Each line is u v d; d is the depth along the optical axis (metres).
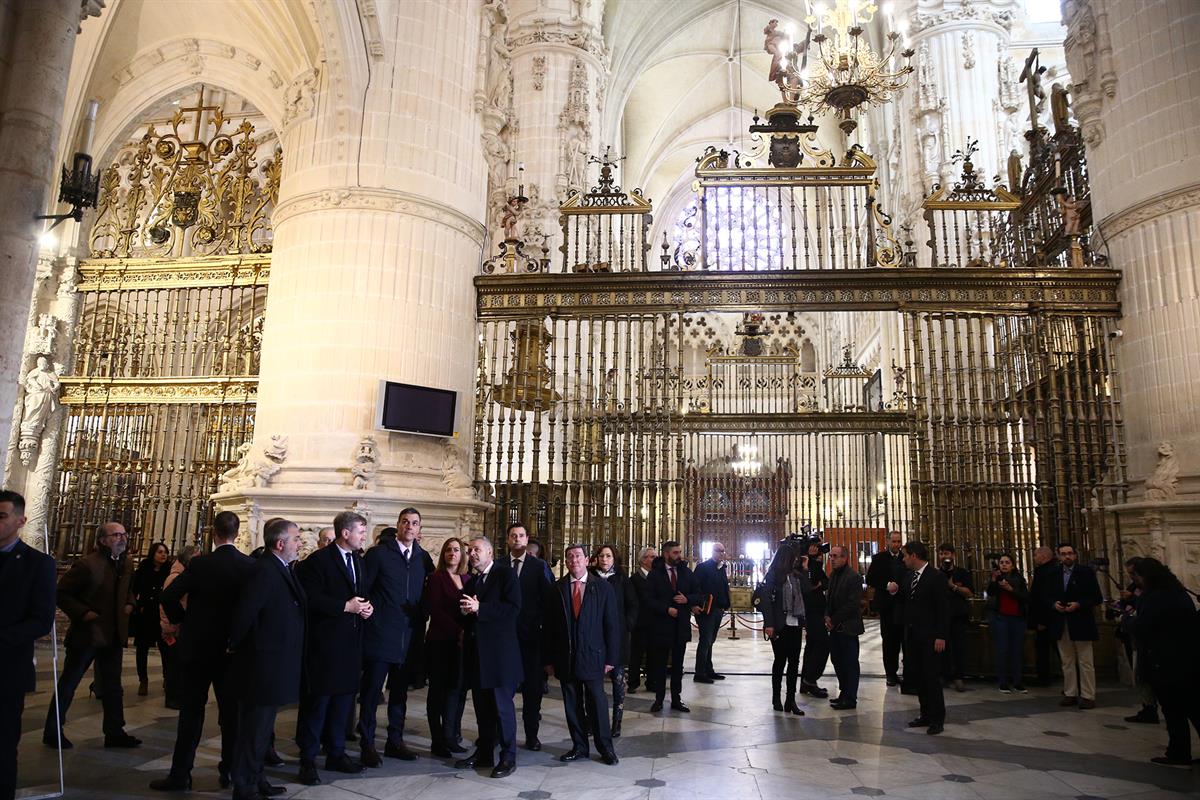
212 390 12.02
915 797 5.09
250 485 9.53
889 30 17.89
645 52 33.19
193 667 5.09
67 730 6.63
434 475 9.96
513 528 6.35
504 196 20.31
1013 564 9.34
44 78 5.97
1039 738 6.77
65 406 12.87
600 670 5.95
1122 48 10.33
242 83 13.62
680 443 10.46
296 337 9.95
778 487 23.56
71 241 13.74
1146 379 9.85
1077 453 10.62
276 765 5.73
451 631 6.05
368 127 10.24
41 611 4.24
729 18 34.38
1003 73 20.52
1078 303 10.36
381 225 10.05
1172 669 5.81
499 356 15.43
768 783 5.38
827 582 8.57
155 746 6.14
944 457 10.48
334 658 5.32
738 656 12.56
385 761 5.88
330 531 6.41
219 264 12.38
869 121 28.33
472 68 11.16
